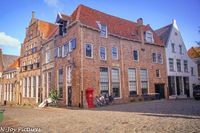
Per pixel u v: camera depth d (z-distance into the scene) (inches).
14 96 1508.4
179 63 1282.0
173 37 1277.1
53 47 1034.1
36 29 1285.7
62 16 901.8
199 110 475.2
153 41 1128.8
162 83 1121.4
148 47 1093.1
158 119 365.7
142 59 1041.5
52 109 748.6
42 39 1184.2
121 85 914.7
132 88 966.4
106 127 321.4
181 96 1214.9
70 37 863.7
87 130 309.3
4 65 1834.4
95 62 829.2
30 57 1328.7
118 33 967.6
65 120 431.5
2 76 1769.2
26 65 1368.1
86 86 777.6
